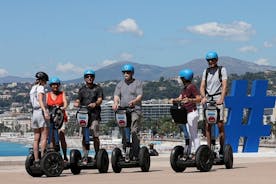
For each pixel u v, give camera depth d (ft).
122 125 53.67
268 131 122.01
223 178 42.55
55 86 55.21
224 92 53.01
